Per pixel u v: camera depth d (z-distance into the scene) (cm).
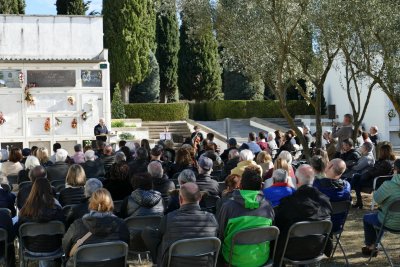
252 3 1266
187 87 3353
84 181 712
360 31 1145
